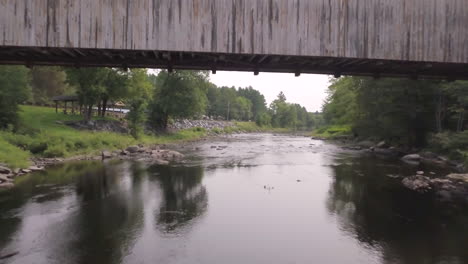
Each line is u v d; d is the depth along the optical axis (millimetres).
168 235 8625
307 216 10250
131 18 7988
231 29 8312
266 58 9047
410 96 24594
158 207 10992
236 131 74375
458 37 8914
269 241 8352
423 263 7223
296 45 8500
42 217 9773
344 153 27422
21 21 7641
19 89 22844
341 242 8328
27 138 21156
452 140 19812
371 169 18547
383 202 11781
